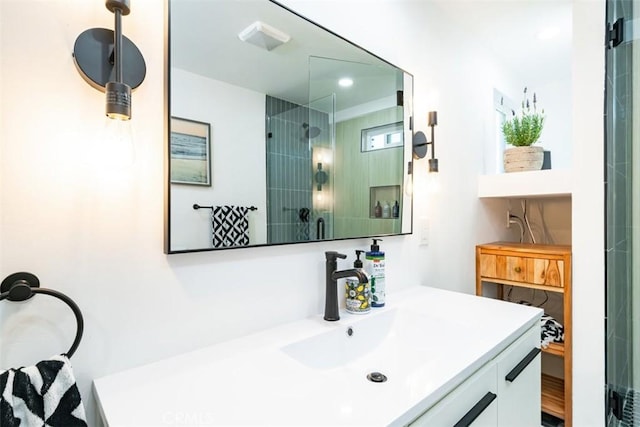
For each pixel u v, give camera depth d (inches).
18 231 24.6
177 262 32.3
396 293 57.1
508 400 39.1
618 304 54.2
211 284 34.8
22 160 24.8
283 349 34.5
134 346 29.8
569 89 105.4
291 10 42.6
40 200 25.5
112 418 22.8
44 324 25.7
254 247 38.4
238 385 27.2
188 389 26.5
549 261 66.1
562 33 80.7
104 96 28.1
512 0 66.8
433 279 66.7
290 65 43.3
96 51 27.5
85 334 27.4
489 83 88.4
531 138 78.6
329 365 39.0
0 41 24.0
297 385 27.3
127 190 29.4
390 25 57.6
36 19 25.3
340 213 49.2
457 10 70.6
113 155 28.6
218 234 35.3
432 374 29.2
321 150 46.8
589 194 59.9
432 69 67.1
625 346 53.9
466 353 33.6
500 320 43.7
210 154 35.1
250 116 39.2
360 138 52.5
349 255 50.4
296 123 44.3
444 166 70.5
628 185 52.7
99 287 28.0
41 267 25.5
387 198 56.4
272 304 40.3
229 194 36.6
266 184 40.4
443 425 28.0
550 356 83.2
